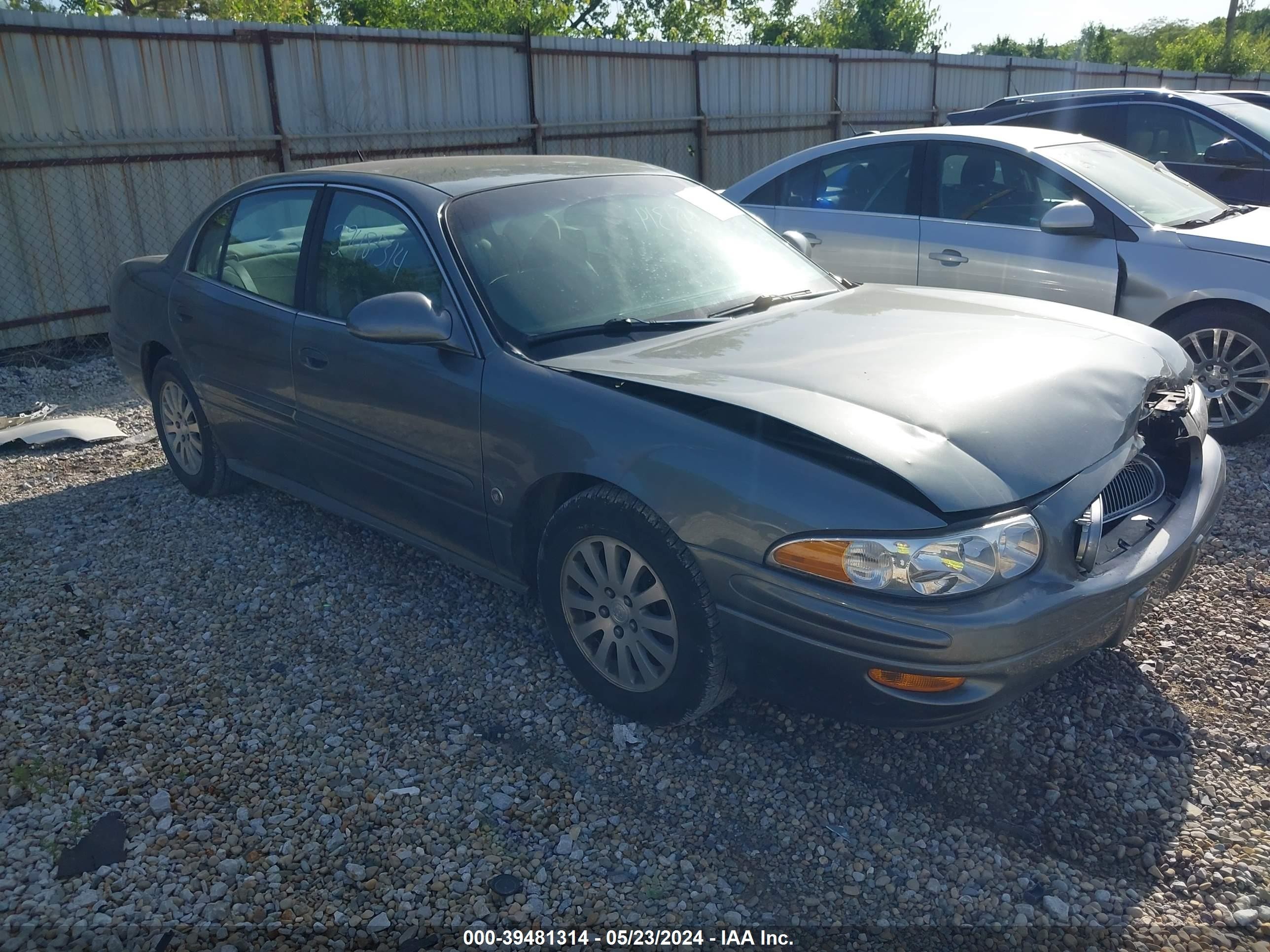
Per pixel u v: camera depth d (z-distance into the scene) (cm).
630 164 436
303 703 329
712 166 1334
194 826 272
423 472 354
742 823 274
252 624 380
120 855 262
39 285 827
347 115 988
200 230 476
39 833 270
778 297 380
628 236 380
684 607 282
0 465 571
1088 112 836
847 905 245
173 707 327
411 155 1041
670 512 278
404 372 349
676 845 266
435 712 324
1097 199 565
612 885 252
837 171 671
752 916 242
